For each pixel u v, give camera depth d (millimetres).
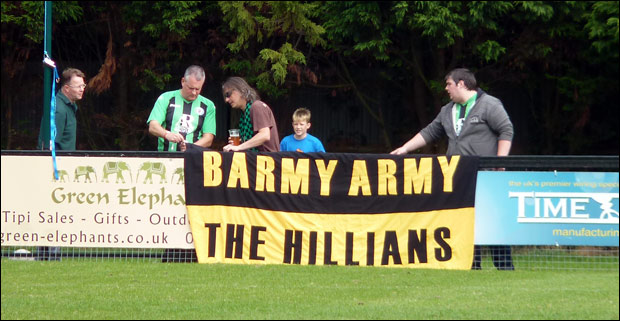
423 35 40875
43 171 26562
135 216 26406
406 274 24656
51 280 23438
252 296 21172
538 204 25453
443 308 19703
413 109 49625
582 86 43531
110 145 49312
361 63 47938
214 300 20625
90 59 49438
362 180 26016
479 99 26922
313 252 26031
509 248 25734
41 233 26625
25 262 26453
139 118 46531
